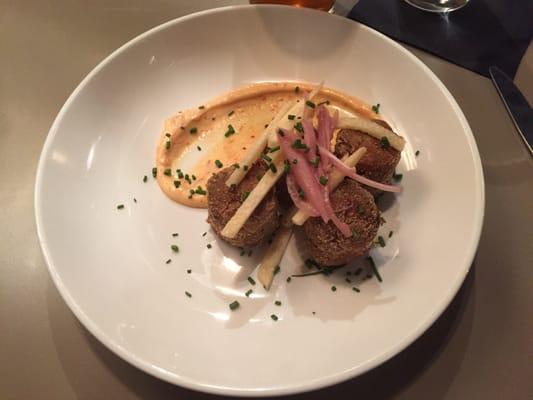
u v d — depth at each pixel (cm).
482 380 24
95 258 26
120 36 37
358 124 28
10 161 31
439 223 27
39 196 26
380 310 25
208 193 27
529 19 35
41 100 34
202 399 24
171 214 29
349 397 24
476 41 35
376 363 21
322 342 24
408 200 28
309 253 27
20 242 28
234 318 25
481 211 25
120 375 24
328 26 32
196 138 32
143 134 31
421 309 23
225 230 25
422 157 29
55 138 28
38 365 25
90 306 23
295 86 33
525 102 32
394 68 31
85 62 36
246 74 33
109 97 31
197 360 23
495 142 31
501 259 27
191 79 33
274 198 27
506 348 25
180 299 26
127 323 24
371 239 26
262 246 28
